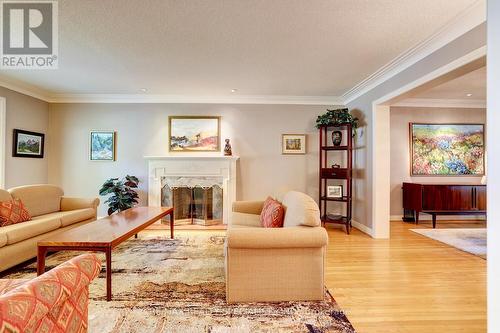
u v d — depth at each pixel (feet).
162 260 9.84
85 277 3.77
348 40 9.14
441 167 18.17
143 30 8.46
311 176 16.93
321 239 6.72
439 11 7.42
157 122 16.56
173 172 16.05
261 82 13.74
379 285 7.99
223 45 9.55
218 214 16.30
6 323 2.38
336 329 5.83
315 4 7.13
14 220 9.57
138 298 7.05
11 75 12.65
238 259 6.81
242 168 16.72
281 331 5.73
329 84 14.03
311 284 6.95
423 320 6.22
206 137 16.61
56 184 16.34
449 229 15.30
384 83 12.57
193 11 7.43
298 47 9.70
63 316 3.44
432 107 18.20
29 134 14.80
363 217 14.69
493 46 3.31
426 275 8.73
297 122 16.89
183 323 5.95
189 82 13.78
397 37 8.90
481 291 7.66
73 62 11.09
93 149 16.40
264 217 9.06
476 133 18.25
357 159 15.43
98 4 7.09
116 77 13.01
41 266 7.10
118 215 10.89
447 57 8.63
